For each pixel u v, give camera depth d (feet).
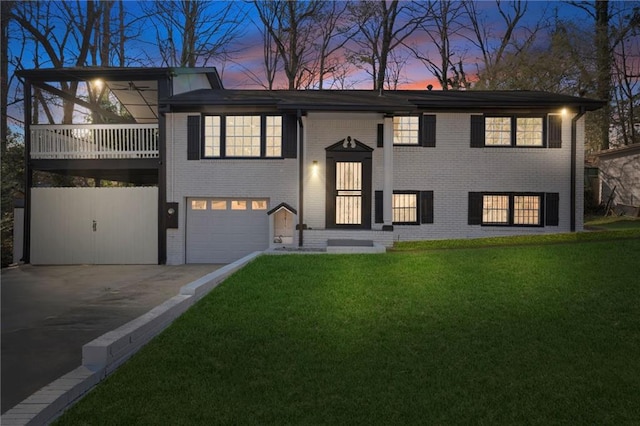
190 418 12.09
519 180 47.06
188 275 38.27
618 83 92.68
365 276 26.84
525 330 17.58
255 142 46.68
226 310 21.04
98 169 47.67
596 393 12.89
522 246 35.42
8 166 57.52
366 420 11.89
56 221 46.14
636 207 66.95
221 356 16.10
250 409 12.51
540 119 47.65
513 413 12.03
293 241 43.11
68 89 74.69
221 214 46.73
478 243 38.22
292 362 15.51
